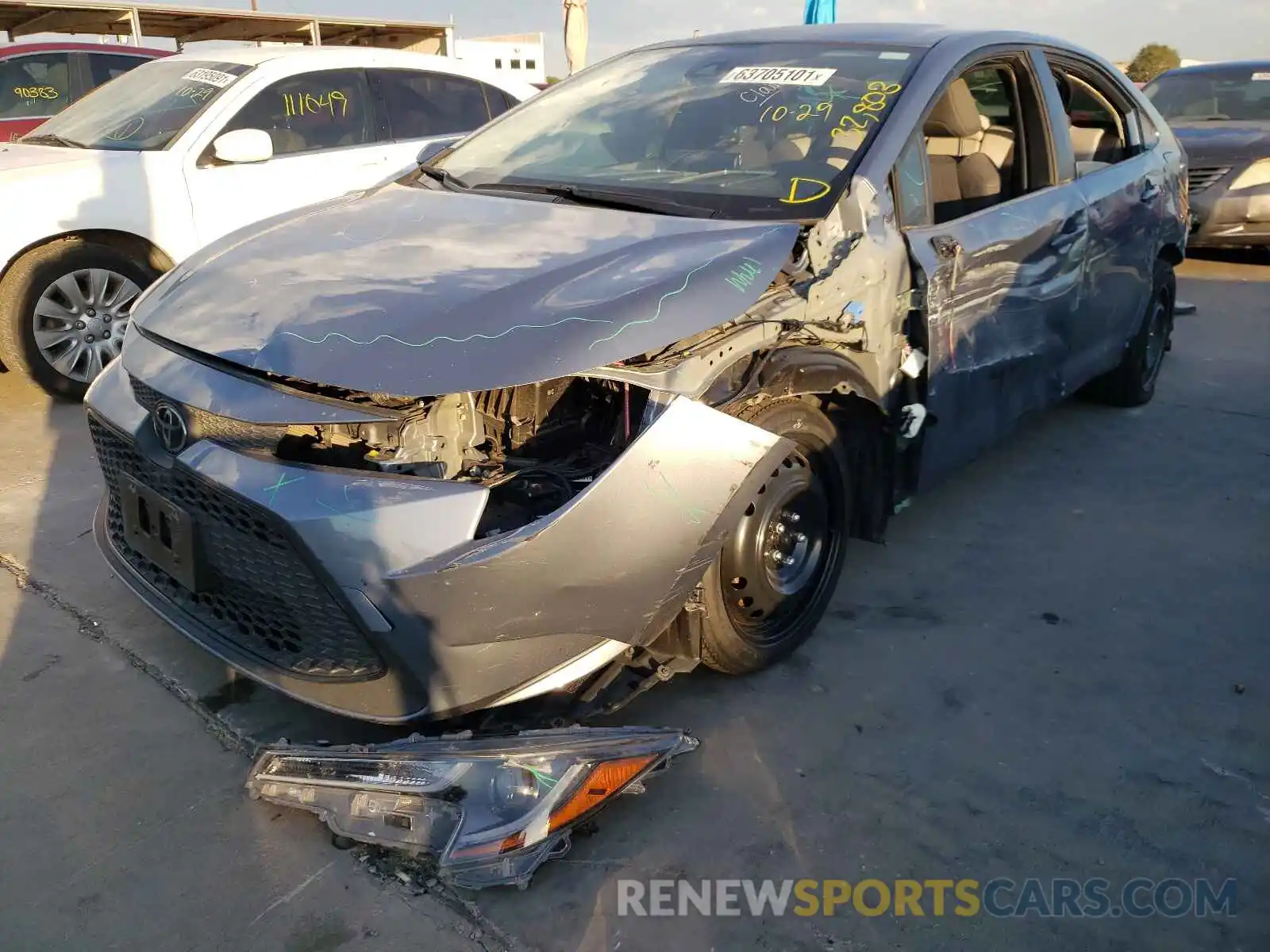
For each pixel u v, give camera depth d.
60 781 2.43
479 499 2.12
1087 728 2.73
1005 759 2.60
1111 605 3.38
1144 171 4.60
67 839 2.26
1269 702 2.86
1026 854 2.29
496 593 2.10
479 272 2.47
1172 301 5.33
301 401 2.19
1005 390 3.63
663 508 2.25
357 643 2.18
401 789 2.17
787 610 2.94
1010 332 3.55
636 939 2.03
